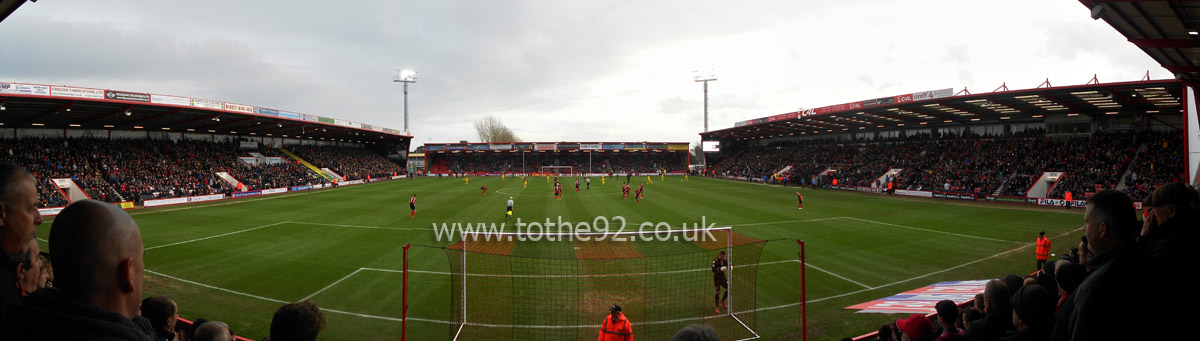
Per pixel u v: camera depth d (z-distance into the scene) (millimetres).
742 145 84688
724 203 34156
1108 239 2412
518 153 93312
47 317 1285
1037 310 3020
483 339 9602
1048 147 39219
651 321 10492
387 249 17844
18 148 35312
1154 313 2223
